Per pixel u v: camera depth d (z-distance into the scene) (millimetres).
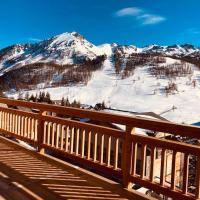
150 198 4340
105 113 4930
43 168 5660
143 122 4348
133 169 4543
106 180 4984
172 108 191250
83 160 5375
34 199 4309
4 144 7434
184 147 3836
